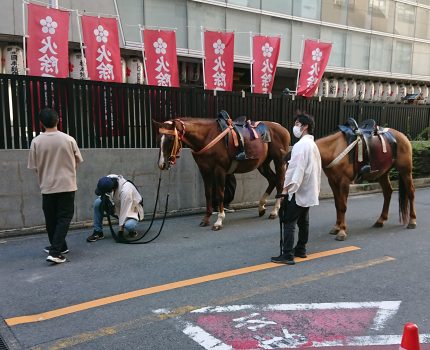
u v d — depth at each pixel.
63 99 7.34
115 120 7.86
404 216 7.41
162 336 3.61
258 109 9.60
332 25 16.30
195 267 5.32
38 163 5.34
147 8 11.95
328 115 10.93
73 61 9.38
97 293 4.52
